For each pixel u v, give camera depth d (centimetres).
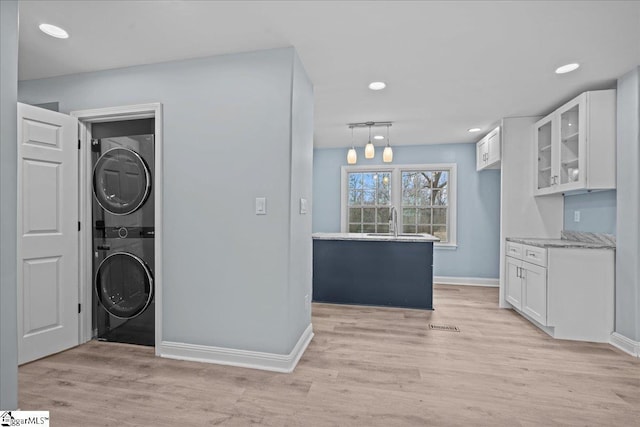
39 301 234
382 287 384
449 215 530
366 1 173
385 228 556
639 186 246
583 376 215
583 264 281
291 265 222
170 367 223
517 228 383
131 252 262
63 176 249
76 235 258
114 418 166
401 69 257
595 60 238
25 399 183
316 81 281
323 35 207
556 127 330
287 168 219
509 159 385
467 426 162
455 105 345
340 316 344
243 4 176
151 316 259
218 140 231
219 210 230
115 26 197
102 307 269
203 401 182
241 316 227
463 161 521
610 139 273
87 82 257
